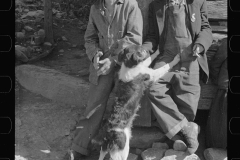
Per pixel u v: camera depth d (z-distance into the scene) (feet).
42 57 23.03
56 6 31.91
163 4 12.75
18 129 14.39
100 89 12.61
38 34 24.62
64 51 24.62
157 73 11.80
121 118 11.34
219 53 13.39
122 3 12.05
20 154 12.79
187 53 12.45
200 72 13.20
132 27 12.10
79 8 31.19
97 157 13.24
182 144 12.36
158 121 12.46
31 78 18.26
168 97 12.51
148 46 13.01
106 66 12.22
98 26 12.48
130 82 11.48
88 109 12.79
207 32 12.59
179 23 12.42
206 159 12.66
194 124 12.54
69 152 12.87
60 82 17.08
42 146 13.52
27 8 30.04
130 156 12.91
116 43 12.28
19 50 21.57
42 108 16.16
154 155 12.59
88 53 12.69
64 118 15.33
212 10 14.40
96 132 12.89
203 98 13.94
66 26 28.86
